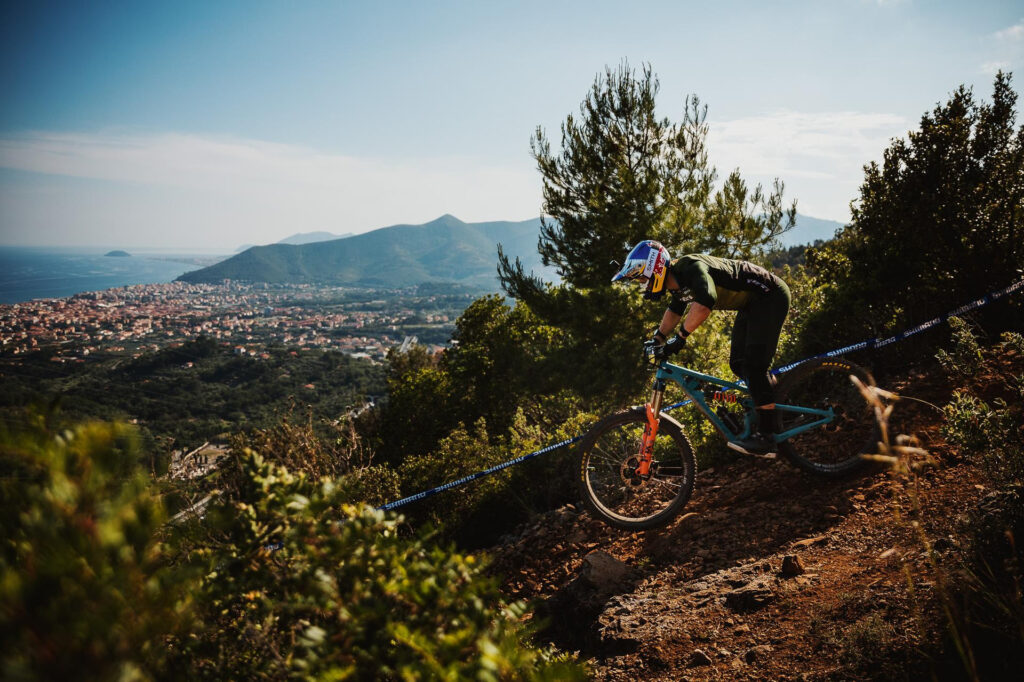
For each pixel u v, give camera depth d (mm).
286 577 1200
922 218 5883
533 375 13812
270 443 7945
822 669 2248
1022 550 2221
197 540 1168
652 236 11742
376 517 1210
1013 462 2484
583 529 4719
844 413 4551
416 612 1100
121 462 790
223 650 1207
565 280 13469
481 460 9031
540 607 3881
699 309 3742
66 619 693
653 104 12078
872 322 6012
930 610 2250
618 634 3037
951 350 5078
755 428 4191
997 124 5855
